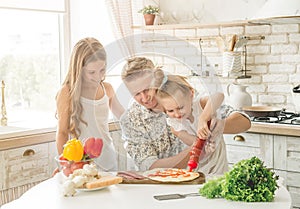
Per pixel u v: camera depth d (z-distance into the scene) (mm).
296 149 3352
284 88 4039
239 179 1828
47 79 4211
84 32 4387
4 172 3209
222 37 4297
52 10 4051
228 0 4297
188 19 4543
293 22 3896
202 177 2064
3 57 3871
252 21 3840
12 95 3949
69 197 1896
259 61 4137
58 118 2773
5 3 3633
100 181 1958
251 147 3561
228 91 4117
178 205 1765
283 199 1838
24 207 1801
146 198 1854
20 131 3297
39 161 3441
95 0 4449
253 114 3705
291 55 3982
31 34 4062
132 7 4562
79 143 2016
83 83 2178
